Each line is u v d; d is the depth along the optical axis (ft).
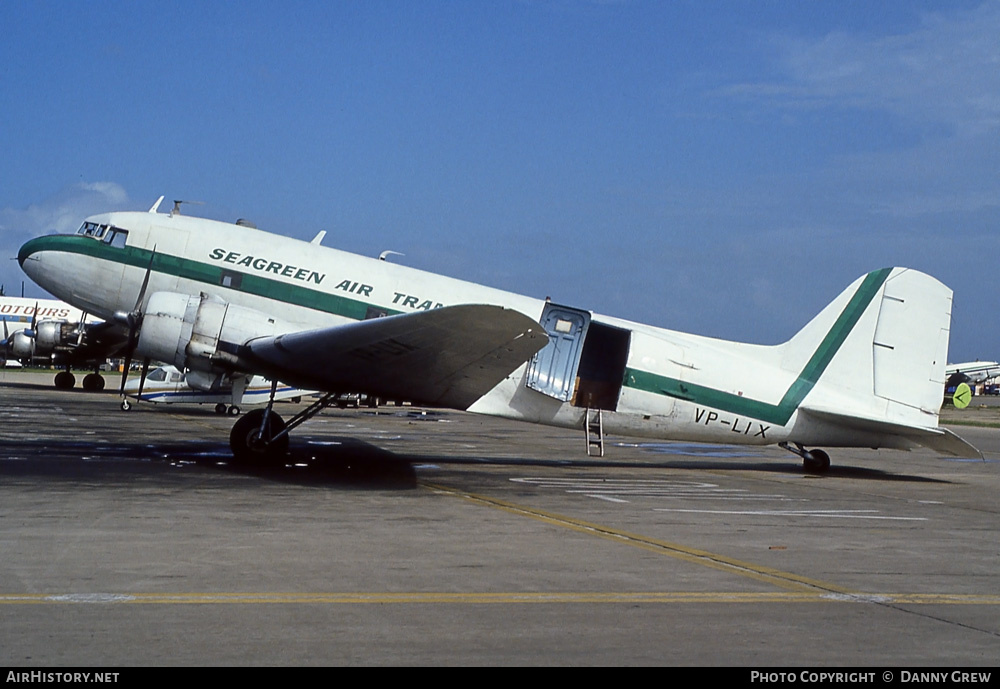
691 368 54.80
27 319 172.35
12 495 34.40
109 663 15.72
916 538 32.81
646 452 73.10
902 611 21.38
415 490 41.06
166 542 26.27
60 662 15.67
